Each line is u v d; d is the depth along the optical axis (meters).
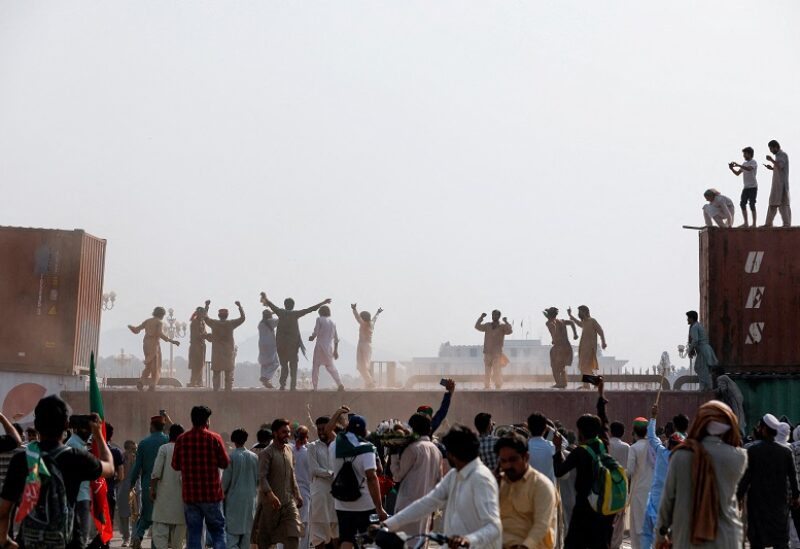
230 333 26.77
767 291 26.72
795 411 26.25
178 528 14.23
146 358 26.98
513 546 7.76
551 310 27.30
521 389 26.36
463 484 7.43
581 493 10.41
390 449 11.07
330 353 26.75
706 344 26.12
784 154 27.25
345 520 11.91
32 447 7.39
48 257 27.52
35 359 27.19
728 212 27.31
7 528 7.36
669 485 8.30
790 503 13.91
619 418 26.03
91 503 9.35
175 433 14.50
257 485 14.71
